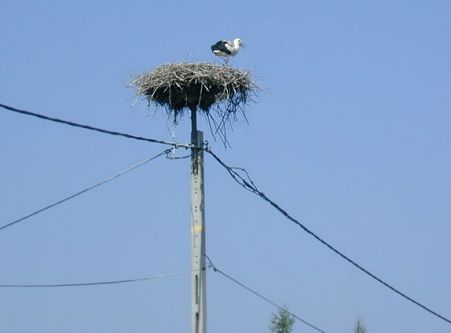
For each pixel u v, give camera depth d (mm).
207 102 20812
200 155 19672
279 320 32906
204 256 19469
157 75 20562
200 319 19250
